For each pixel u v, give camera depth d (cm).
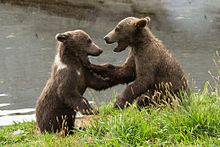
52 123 1385
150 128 1179
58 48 1416
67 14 3372
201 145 1101
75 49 1395
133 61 1444
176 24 3108
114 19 3231
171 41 2762
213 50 2542
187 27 3034
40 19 3234
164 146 1136
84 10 3462
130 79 1459
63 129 1343
